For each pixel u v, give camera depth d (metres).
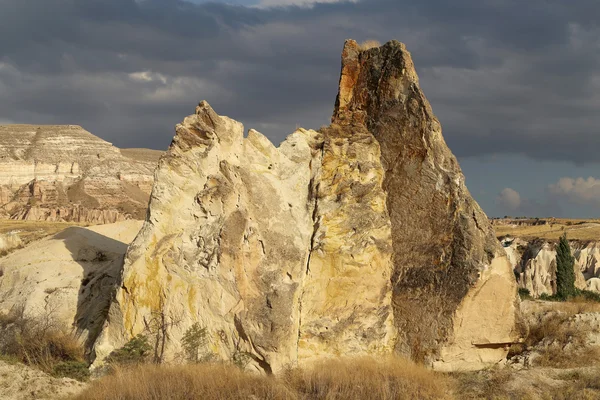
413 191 20.77
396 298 20.59
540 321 22.25
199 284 19.33
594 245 72.81
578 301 25.95
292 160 21.31
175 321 19.23
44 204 140.62
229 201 19.58
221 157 20.47
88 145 176.50
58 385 17.23
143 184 166.75
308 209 20.83
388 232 20.75
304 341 19.61
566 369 19.59
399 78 21.42
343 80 22.80
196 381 16.55
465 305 19.83
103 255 26.16
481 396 17.92
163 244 19.67
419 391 17.33
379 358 19.86
